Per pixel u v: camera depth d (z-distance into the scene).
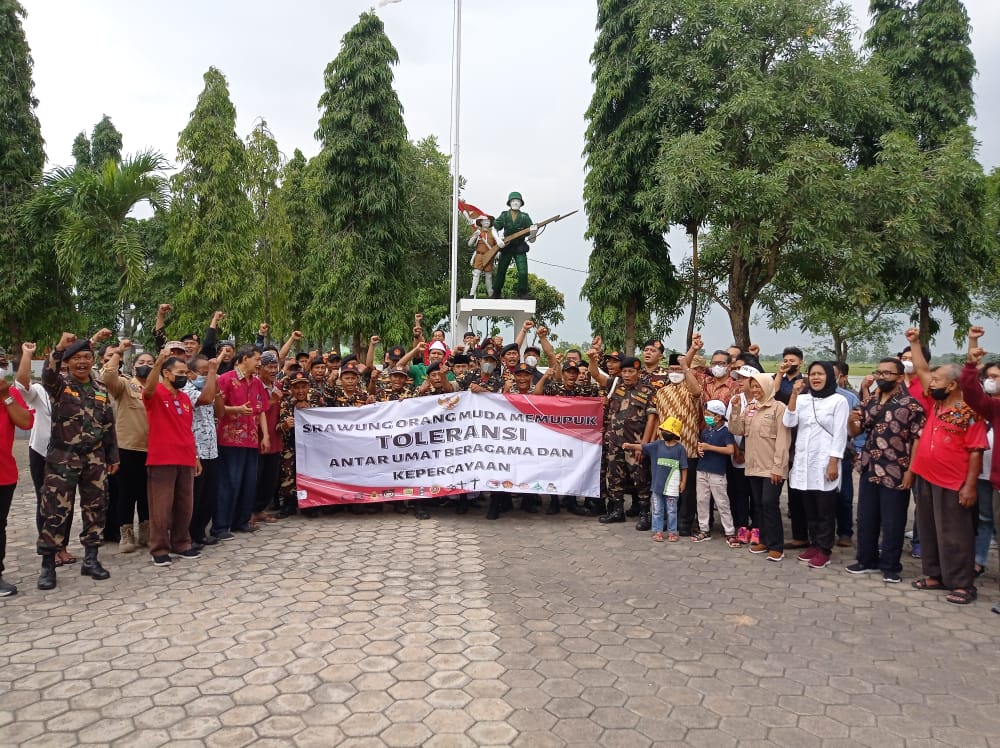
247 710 3.48
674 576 5.75
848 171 16.09
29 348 5.70
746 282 18.84
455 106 16.00
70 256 13.94
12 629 4.53
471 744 3.17
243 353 6.95
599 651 4.21
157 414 5.88
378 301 20.44
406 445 7.79
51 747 3.14
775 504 6.28
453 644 4.29
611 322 20.23
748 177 14.85
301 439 7.69
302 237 26.64
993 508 5.68
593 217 18.77
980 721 3.44
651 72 17.91
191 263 18.02
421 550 6.44
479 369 8.81
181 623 4.62
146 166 12.95
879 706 3.58
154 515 5.90
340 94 20.08
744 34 16.38
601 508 8.15
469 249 29.66
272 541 6.75
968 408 5.27
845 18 16.39
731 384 7.40
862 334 24.56
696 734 3.28
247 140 17.98
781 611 4.96
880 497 5.77
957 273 17.92
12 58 17.27
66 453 5.43
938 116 20.09
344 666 3.97
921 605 5.15
